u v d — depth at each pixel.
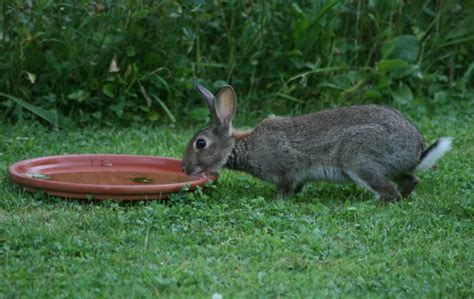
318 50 15.44
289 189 11.16
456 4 16.44
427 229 9.48
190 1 13.98
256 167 11.16
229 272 8.00
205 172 11.24
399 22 16.17
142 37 14.20
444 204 10.35
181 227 9.14
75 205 9.85
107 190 9.90
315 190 11.52
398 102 15.48
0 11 13.70
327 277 7.97
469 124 15.03
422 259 8.50
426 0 16.59
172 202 10.13
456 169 12.20
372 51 15.92
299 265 8.20
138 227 9.15
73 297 7.29
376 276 8.01
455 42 16.44
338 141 10.77
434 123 14.92
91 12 13.98
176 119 14.62
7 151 12.41
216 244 8.78
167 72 14.53
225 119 11.20
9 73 13.84
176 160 11.66
